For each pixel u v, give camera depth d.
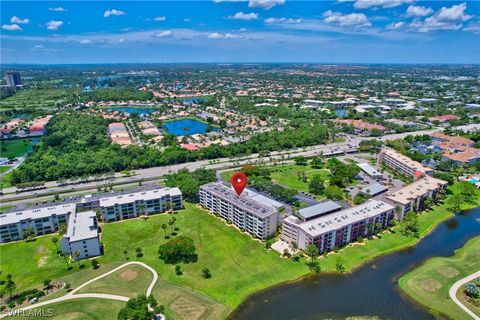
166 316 153.00
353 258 199.62
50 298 164.12
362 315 156.50
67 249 199.50
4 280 178.50
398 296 169.00
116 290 169.75
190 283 175.50
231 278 179.88
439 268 191.25
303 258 198.25
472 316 155.62
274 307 160.75
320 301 165.00
